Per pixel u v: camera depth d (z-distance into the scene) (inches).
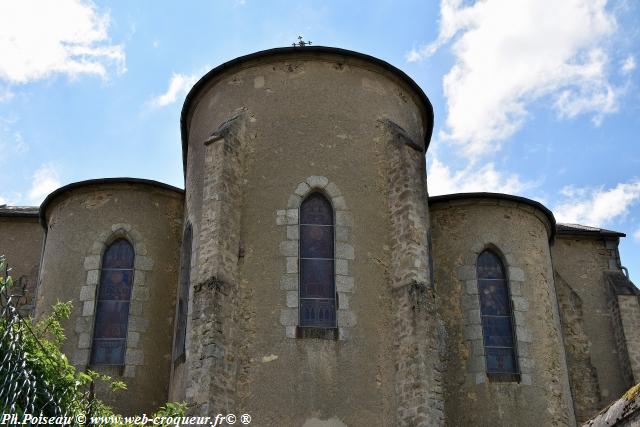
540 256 743.7
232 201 616.4
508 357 689.6
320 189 634.8
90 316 702.5
